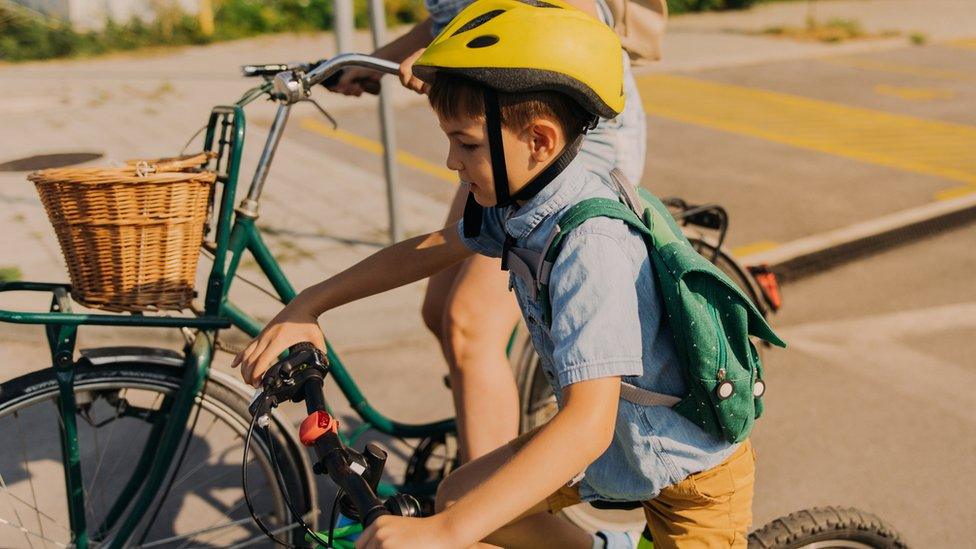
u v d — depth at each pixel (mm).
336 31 5195
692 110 10938
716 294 1693
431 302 2906
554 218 1637
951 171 8211
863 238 6352
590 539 2264
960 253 6117
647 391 1742
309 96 2416
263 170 2438
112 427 3316
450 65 1515
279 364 1755
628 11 2684
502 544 2191
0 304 4562
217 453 3449
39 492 3152
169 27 14117
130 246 2174
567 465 1492
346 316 4707
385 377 4387
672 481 1834
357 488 1475
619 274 1570
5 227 5715
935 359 4629
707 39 16047
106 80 11367
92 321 2250
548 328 1694
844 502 3518
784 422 4051
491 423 2588
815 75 13406
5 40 12891
